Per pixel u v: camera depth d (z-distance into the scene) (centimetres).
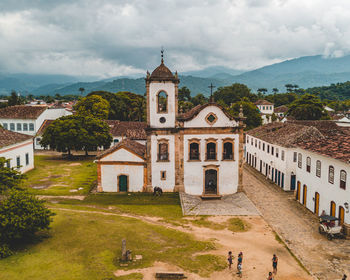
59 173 4759
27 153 4847
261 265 2106
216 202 3544
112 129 7112
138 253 2212
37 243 2275
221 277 1939
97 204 3359
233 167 3775
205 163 3756
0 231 2080
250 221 2959
